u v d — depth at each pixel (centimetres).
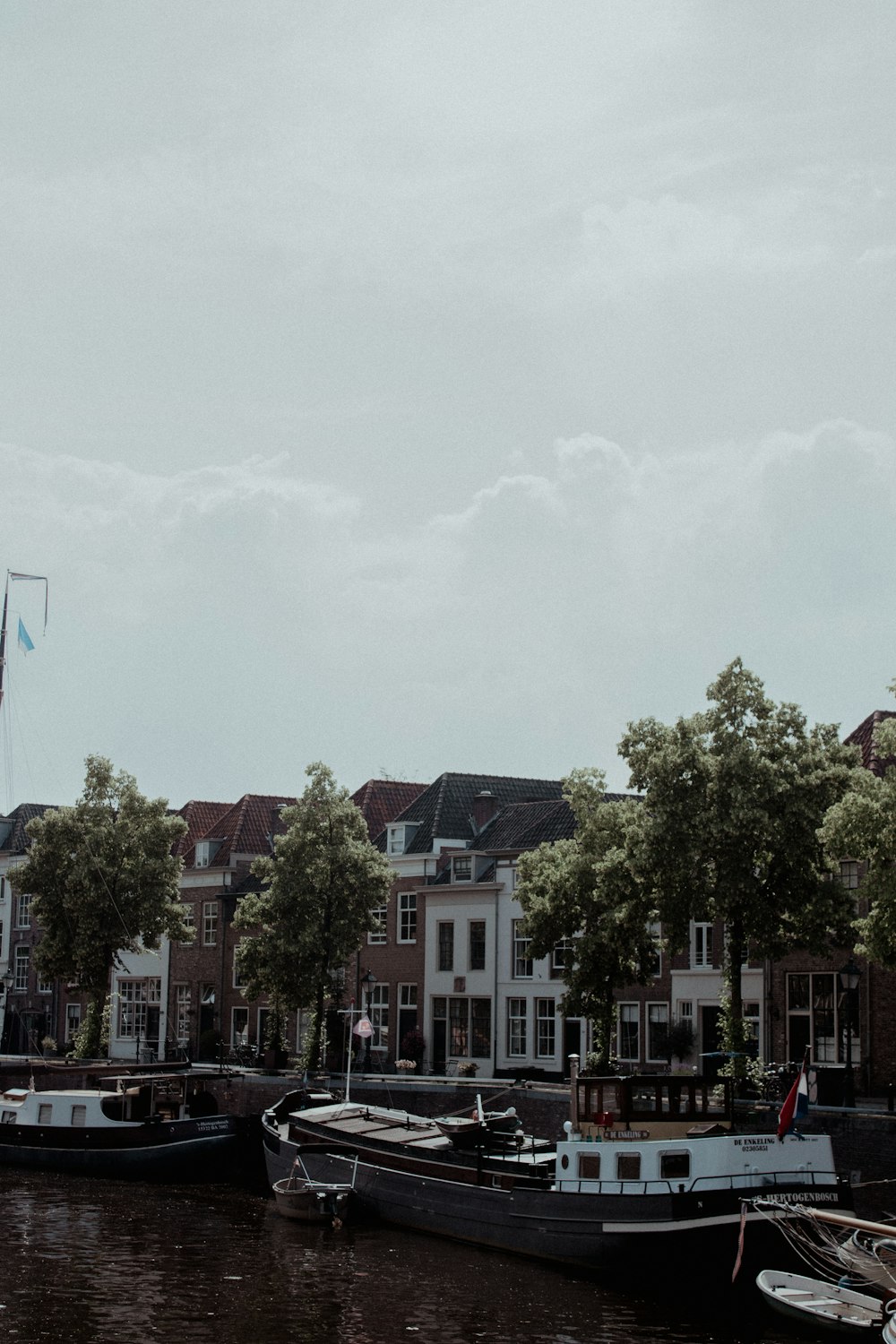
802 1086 2697
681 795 3694
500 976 5572
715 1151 2675
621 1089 2856
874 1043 4053
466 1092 4303
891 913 3042
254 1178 4019
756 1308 2489
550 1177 2886
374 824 6694
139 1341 2261
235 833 7269
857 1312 2256
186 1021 7212
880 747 3167
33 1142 4275
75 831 5888
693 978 4812
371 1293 2603
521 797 6431
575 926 4322
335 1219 3259
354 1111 3831
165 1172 4025
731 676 3756
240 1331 2339
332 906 5138
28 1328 2331
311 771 5238
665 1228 2595
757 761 3616
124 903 5894
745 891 3575
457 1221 3041
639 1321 2428
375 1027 6131
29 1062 5481
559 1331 2361
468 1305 2527
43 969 5944
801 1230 2498
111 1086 5359
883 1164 3042
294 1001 5097
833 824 3142
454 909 5800
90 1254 2941
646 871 3741
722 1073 3597
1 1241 3069
